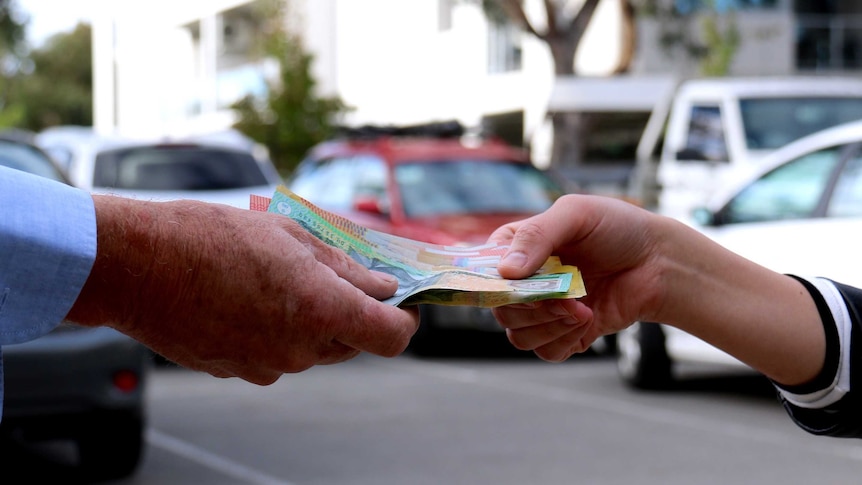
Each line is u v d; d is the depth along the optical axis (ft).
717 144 34.99
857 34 77.97
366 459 20.13
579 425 23.20
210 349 4.46
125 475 18.88
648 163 39.37
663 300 5.74
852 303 5.59
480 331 34.65
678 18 66.28
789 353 5.55
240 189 34.04
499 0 64.69
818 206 22.56
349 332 4.49
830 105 34.96
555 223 5.50
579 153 59.82
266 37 73.20
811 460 19.72
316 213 5.08
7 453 21.48
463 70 88.22
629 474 18.72
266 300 4.41
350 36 98.12
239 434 22.70
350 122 74.23
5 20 79.61
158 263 4.27
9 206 4.03
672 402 25.76
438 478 18.53
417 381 29.68
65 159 34.65
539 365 32.40
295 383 29.55
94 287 4.23
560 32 62.75
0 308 3.97
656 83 60.03
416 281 4.90
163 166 33.81
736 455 20.17
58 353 17.02
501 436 22.12
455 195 32.89
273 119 66.49
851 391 5.47
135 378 17.87
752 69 76.59
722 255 5.81
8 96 140.05
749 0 76.59
